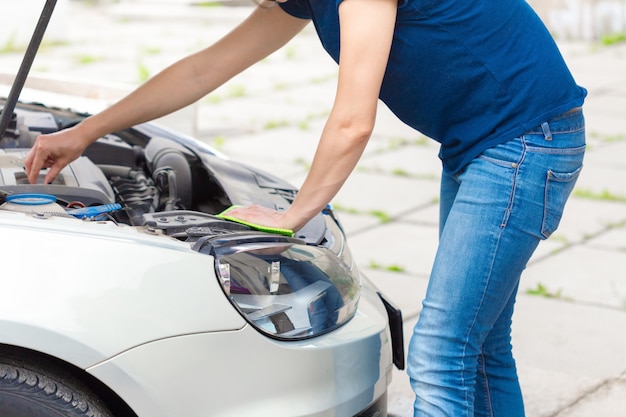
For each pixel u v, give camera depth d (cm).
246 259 265
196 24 1855
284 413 257
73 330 238
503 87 280
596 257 614
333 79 1307
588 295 547
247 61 335
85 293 242
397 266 588
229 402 251
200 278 252
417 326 297
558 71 288
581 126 294
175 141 405
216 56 334
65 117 408
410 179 806
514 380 338
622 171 841
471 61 276
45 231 249
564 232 666
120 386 241
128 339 242
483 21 274
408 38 272
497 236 284
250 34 333
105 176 361
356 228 668
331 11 273
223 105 1107
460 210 289
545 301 536
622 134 986
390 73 281
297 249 284
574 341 482
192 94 337
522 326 499
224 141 927
